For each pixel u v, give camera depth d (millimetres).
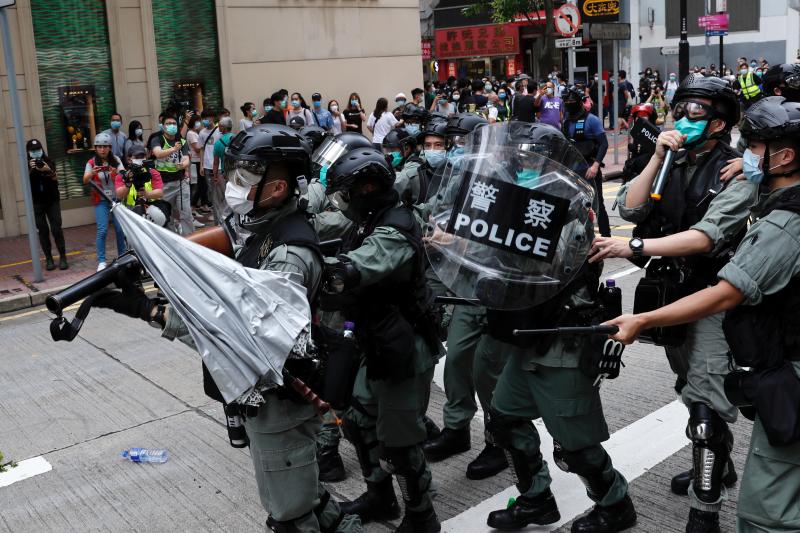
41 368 6906
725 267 2793
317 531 3258
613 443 4867
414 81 17531
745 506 2852
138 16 13742
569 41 15227
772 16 34469
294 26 15594
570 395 3553
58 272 10453
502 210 3346
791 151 2811
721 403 3672
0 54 12391
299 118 8961
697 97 3682
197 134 13719
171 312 2947
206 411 5785
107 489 4703
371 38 16734
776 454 2752
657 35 36000
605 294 3590
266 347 2877
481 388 4480
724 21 29516
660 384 5770
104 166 10031
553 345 3521
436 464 4766
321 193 4871
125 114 13773
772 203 2863
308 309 2990
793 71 5145
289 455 3086
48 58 12977
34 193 10234
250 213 3117
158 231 2881
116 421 5684
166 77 14297
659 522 3953
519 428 3867
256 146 3012
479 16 36594
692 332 3744
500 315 3598
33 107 12805
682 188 3826
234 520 4281
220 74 14852
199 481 4734
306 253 3098
